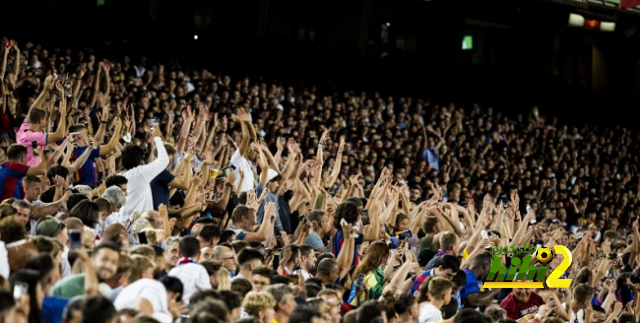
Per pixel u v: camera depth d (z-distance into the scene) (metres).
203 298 17.00
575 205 54.25
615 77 76.06
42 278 15.82
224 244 21.77
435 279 22.33
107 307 14.12
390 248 29.45
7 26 52.81
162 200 25.83
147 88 46.00
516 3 68.06
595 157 65.69
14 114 34.97
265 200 29.36
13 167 23.95
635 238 36.88
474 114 63.72
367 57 66.50
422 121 59.22
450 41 68.88
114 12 55.94
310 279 21.95
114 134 28.30
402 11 67.69
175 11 58.81
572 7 65.88
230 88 51.53
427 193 45.31
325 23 64.62
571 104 73.50
